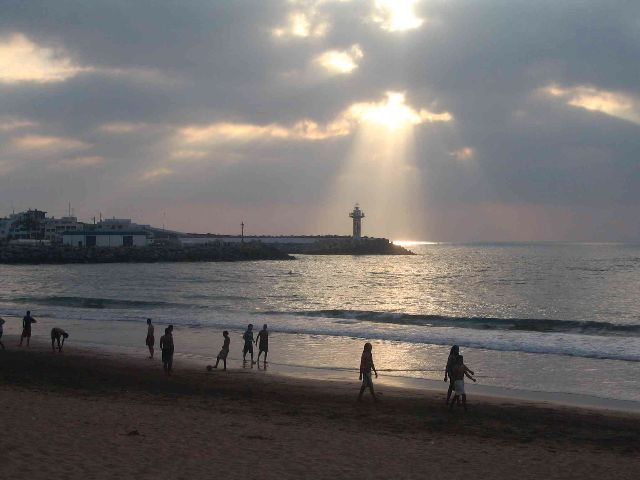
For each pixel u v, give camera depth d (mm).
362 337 32281
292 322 38500
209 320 39469
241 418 14320
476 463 11281
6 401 14906
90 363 23203
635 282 83375
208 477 9695
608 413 16625
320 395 18094
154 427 12773
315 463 10766
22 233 179500
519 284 80625
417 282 85250
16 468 9570
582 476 10766
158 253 138875
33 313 43469
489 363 25062
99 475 9461
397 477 10227
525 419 15602
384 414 15633
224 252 149875
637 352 27438
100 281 83375
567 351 27797
